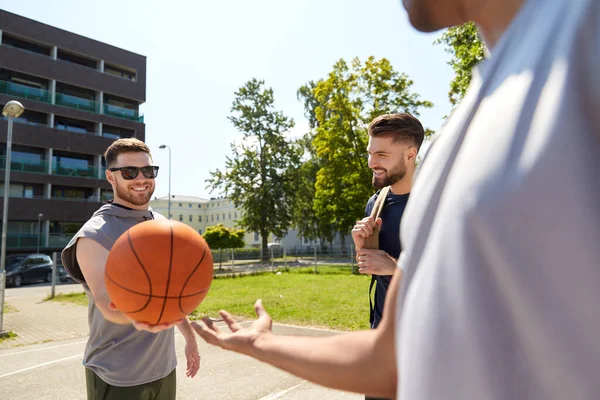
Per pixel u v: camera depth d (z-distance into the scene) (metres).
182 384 4.71
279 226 36.19
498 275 0.31
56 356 6.20
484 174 0.33
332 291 12.73
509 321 0.31
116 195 2.45
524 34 0.40
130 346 2.21
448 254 0.34
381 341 0.67
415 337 0.36
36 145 31.53
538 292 0.29
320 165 40.09
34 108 31.81
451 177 0.38
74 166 33.91
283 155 36.81
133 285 1.45
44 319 9.59
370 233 2.32
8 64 30.86
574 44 0.33
